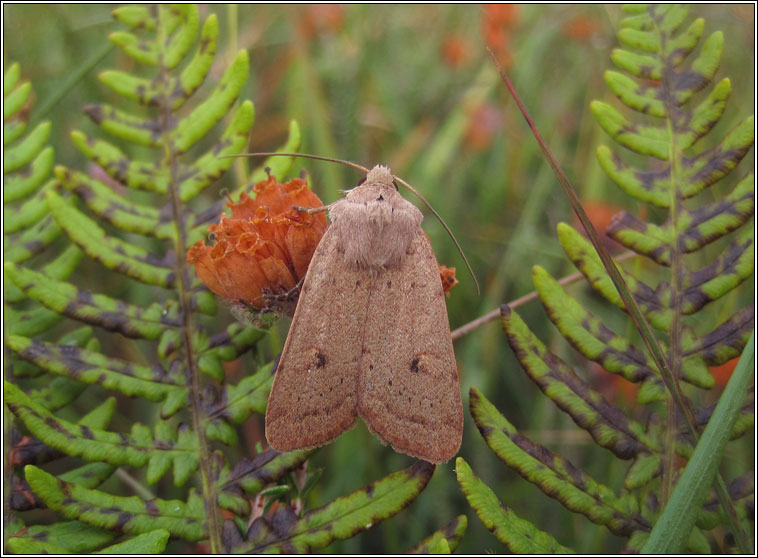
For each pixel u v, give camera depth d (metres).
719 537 0.09
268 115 0.14
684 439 0.07
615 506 0.07
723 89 0.08
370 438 0.10
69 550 0.07
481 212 0.14
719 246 0.12
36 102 0.13
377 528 0.10
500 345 0.12
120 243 0.08
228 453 0.11
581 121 0.15
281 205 0.08
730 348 0.08
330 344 0.07
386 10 0.16
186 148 0.09
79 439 0.07
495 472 0.11
